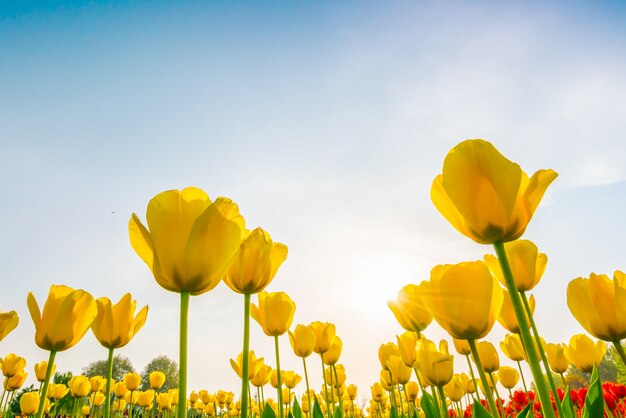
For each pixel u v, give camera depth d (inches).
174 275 10.2
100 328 17.8
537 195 11.6
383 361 36.8
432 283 14.1
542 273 21.8
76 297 16.7
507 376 33.9
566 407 17.4
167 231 10.5
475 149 11.6
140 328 19.2
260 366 33.6
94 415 66.8
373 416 65.6
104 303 18.0
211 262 10.4
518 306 10.3
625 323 15.2
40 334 16.1
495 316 13.7
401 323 24.3
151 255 11.0
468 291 13.5
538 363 9.6
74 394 57.1
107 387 17.3
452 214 12.4
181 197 10.9
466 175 11.5
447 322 13.6
